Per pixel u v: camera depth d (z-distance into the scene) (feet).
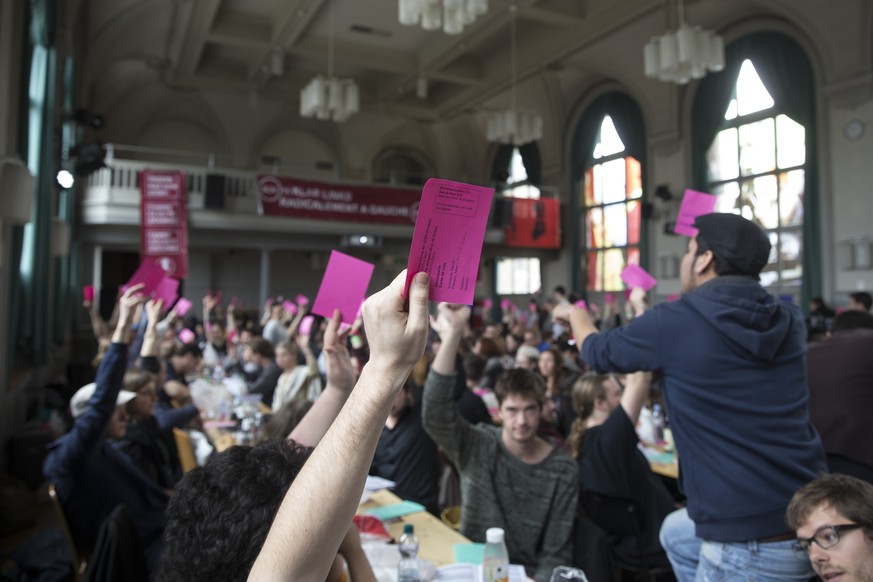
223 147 55.16
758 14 35.35
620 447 8.06
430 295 2.19
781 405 4.93
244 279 56.54
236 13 41.24
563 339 19.38
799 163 34.19
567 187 50.88
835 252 31.78
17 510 13.19
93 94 43.88
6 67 14.82
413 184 62.59
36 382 20.95
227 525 2.35
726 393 4.94
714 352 4.98
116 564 6.02
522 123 35.81
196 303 54.44
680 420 5.19
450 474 10.03
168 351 17.22
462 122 59.47
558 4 37.04
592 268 48.88
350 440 2.00
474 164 62.28
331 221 41.52
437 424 6.90
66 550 10.83
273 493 2.47
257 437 12.84
